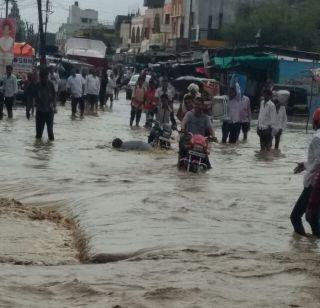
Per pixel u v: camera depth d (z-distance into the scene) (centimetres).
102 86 4672
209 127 1995
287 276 908
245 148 2719
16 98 4244
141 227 1165
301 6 7769
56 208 1405
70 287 819
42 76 2495
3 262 969
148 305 761
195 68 6178
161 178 1769
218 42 7594
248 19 7438
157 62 7769
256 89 5203
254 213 1348
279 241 1132
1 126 2956
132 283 847
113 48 14038
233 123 2872
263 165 2189
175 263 949
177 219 1233
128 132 3066
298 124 4466
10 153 2122
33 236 1152
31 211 1340
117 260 995
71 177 1716
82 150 2306
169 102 2688
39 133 2542
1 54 3891
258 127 2683
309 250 1078
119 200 1391
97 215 1263
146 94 3281
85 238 1113
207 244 1066
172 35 10269
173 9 10350
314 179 1170
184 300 785
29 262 979
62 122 3403
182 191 1547
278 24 7019
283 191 1633
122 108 4909
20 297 772
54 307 746
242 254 1016
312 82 4309
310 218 1180
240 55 5200
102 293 800
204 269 922
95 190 1543
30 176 1711
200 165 1941
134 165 2011
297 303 799
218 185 1692
